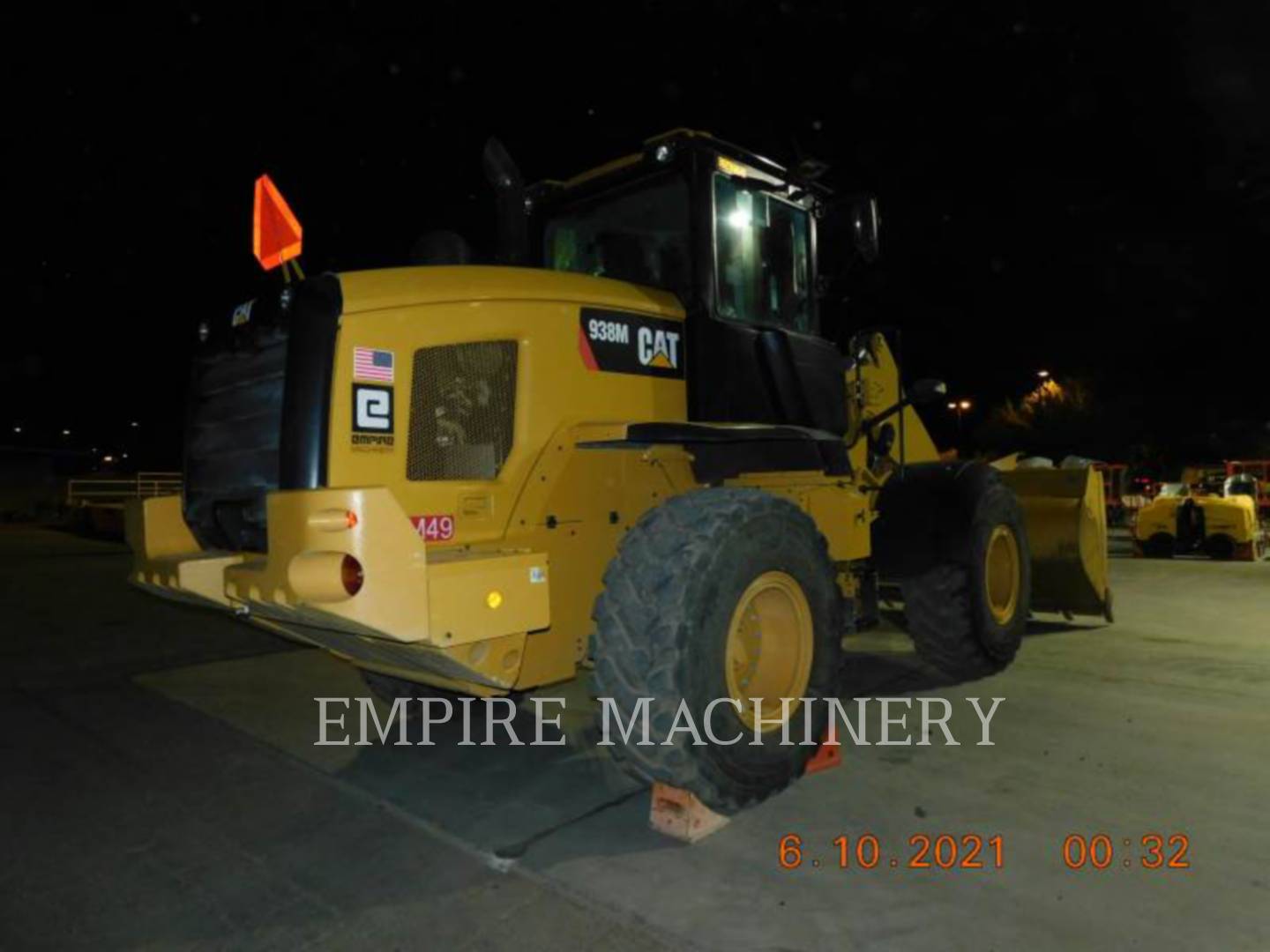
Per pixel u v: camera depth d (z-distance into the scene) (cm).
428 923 276
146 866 321
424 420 339
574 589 372
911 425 612
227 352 365
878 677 552
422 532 331
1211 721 454
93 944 271
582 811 358
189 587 346
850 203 475
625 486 389
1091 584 676
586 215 469
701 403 408
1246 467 1809
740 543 328
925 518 512
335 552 276
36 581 1213
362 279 337
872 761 402
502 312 355
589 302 379
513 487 354
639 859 313
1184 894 281
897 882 293
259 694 561
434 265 382
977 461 556
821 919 271
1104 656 604
